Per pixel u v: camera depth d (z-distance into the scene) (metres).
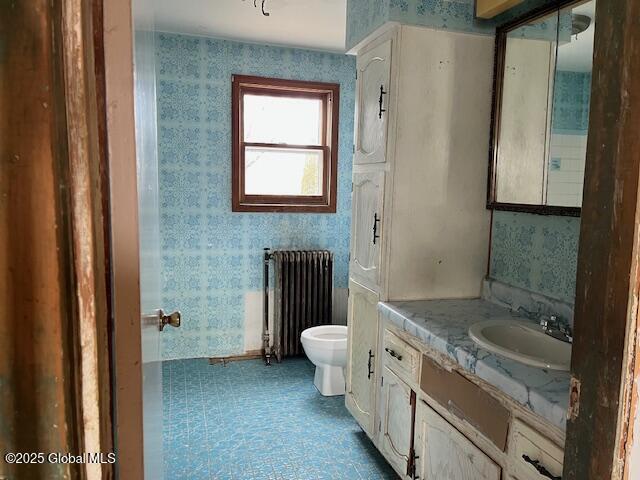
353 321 2.57
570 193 1.78
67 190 0.40
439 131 2.17
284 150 3.57
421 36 2.09
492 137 2.18
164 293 3.37
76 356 0.42
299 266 3.46
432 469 1.74
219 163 3.38
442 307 2.10
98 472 0.44
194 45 3.24
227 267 3.47
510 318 1.92
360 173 2.45
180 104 3.26
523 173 2.01
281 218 3.55
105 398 0.44
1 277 0.40
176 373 3.24
